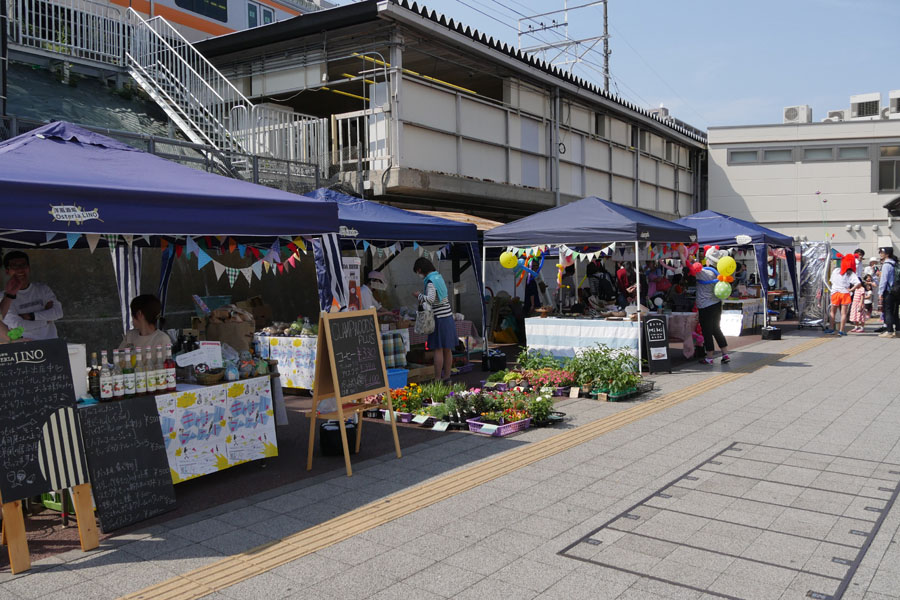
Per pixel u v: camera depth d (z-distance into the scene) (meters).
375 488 5.33
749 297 16.47
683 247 11.58
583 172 18.47
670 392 9.02
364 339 6.14
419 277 15.16
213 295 11.50
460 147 13.92
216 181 5.66
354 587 3.67
